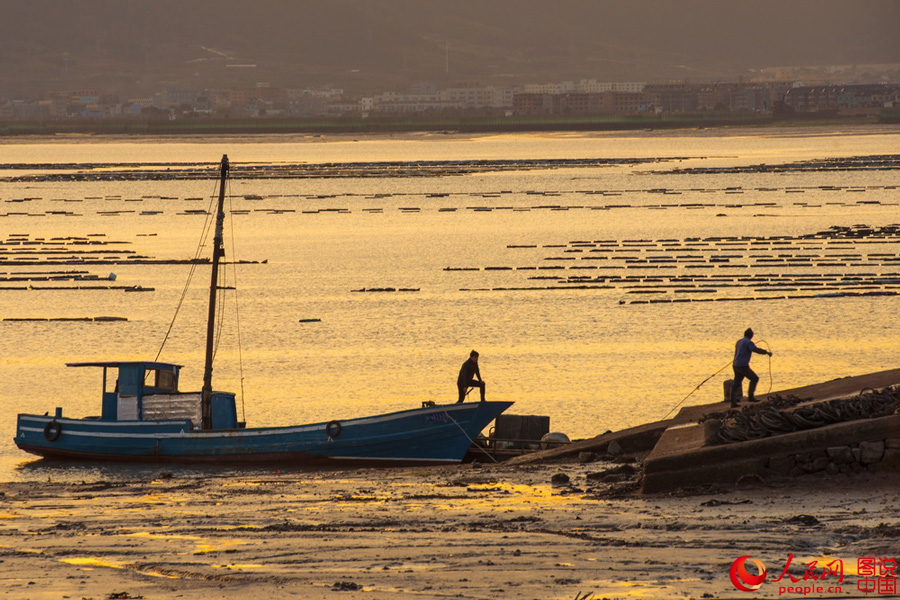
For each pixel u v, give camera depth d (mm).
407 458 128000
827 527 70375
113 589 58812
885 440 84562
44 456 137500
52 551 70375
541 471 105312
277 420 154250
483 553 65875
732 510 78250
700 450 87500
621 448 112312
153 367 138875
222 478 117438
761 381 175875
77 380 184875
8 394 174875
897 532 66875
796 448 86062
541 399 164000
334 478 111875
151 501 96812
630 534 71250
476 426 127375
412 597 54938
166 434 133000
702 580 57594
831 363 189375
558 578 58469
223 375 186375
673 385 173000
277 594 56250
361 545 69750
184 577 61656
